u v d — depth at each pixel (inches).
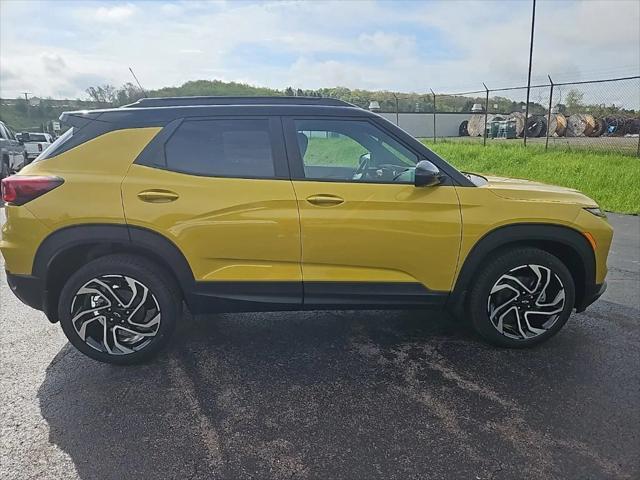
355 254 122.2
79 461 91.8
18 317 160.4
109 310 123.3
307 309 127.3
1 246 119.6
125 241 117.3
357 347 138.3
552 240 128.3
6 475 88.0
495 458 91.9
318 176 123.3
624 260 224.5
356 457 92.7
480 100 1336.1
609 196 376.8
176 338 143.9
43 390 116.0
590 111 699.4
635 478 86.4
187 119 122.0
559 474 87.4
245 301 123.7
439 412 106.7
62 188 116.4
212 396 113.6
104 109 125.7
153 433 100.0
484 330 133.6
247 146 122.1
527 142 672.4
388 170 128.0
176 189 117.7
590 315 159.6
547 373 122.8
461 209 123.7
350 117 126.0
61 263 122.1
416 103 1254.9
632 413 105.6
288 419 104.7
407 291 126.6
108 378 121.5
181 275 120.6
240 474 88.4
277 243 120.0
